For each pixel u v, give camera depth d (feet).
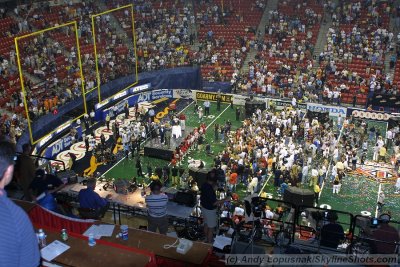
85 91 135.64
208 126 137.59
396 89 144.56
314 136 118.01
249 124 126.93
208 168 101.19
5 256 11.22
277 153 108.99
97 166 111.24
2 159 12.59
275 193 99.50
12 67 128.67
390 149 121.80
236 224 42.01
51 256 22.45
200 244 26.58
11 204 11.68
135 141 117.60
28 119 107.65
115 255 22.61
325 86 151.64
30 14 152.15
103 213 37.24
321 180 100.53
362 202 96.58
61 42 148.87
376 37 163.12
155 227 36.22
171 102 155.12
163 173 102.73
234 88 160.15
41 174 38.63
